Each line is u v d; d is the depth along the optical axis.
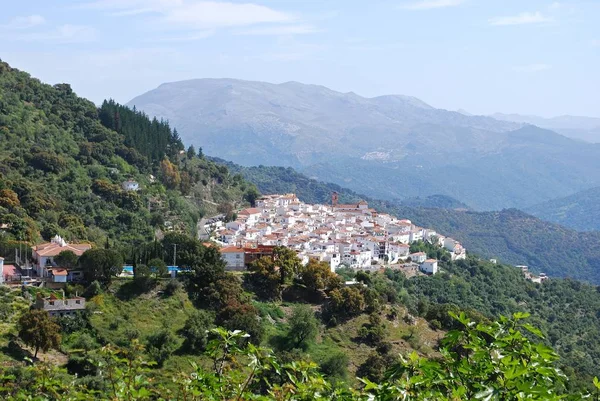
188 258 106.62
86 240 139.62
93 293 95.62
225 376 22.08
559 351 152.50
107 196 170.00
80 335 84.62
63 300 88.69
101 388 57.28
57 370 25.34
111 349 23.05
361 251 182.75
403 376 21.62
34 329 76.19
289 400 21.28
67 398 23.23
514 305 183.75
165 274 105.62
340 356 92.12
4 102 189.50
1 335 78.75
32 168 162.75
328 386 22.09
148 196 184.75
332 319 104.19
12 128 178.50
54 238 116.75
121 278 101.38
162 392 22.84
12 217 124.81
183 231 171.88
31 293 93.56
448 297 174.38
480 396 18.86
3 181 143.25
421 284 177.75
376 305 109.38
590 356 153.88
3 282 97.88
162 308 97.25
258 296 108.62
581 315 188.38
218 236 181.38
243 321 92.62
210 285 103.38
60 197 158.00
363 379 20.67
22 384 27.91
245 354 21.72
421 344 104.12
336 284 112.44
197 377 21.98
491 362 20.70
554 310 188.50
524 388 18.75
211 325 91.81
